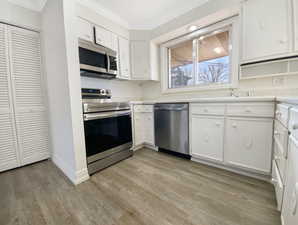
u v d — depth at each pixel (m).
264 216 1.04
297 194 0.60
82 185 1.49
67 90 1.50
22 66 1.95
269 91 1.74
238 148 1.56
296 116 0.67
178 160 2.07
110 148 1.93
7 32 1.82
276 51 1.47
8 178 1.65
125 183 1.51
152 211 1.12
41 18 2.02
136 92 3.21
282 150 0.94
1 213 1.13
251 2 1.57
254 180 1.49
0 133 1.80
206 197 1.26
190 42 2.51
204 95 2.34
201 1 1.93
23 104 1.97
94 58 1.93
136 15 2.33
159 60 2.89
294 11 1.37
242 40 1.65
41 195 1.34
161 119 2.29
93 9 2.02
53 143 2.10
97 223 1.02
